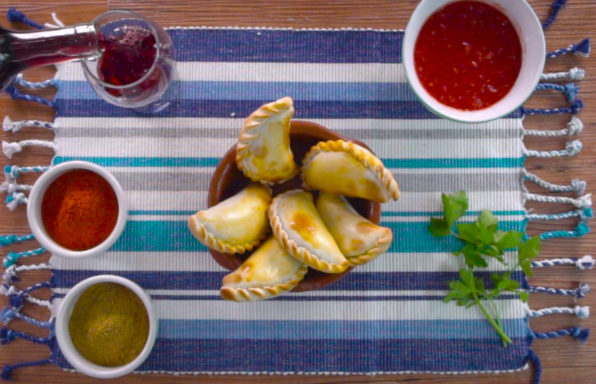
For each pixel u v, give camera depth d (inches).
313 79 25.3
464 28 23.1
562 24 25.4
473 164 25.2
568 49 25.3
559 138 25.3
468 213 25.2
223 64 25.3
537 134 25.3
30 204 23.1
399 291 25.1
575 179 25.4
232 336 25.0
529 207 25.4
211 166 25.2
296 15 25.4
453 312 25.1
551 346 25.4
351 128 25.2
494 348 25.0
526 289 25.1
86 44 22.0
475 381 25.2
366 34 25.3
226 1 25.4
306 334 25.1
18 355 25.3
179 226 25.1
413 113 25.3
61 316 23.2
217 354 25.0
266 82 25.3
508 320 25.1
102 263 25.0
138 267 25.0
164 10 25.3
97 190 23.9
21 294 25.0
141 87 23.0
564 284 25.4
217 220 20.0
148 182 25.1
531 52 22.7
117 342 24.0
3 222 25.3
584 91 25.3
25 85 25.1
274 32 25.3
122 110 25.2
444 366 25.0
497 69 23.2
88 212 23.6
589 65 25.4
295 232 20.0
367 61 25.3
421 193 25.1
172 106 25.2
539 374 25.0
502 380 25.2
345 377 25.3
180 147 25.2
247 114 25.2
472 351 25.0
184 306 25.0
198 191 25.1
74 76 25.3
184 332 25.0
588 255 25.3
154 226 25.1
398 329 25.1
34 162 25.4
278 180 21.5
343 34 25.3
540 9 25.4
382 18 25.4
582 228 25.1
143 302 23.7
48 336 25.4
